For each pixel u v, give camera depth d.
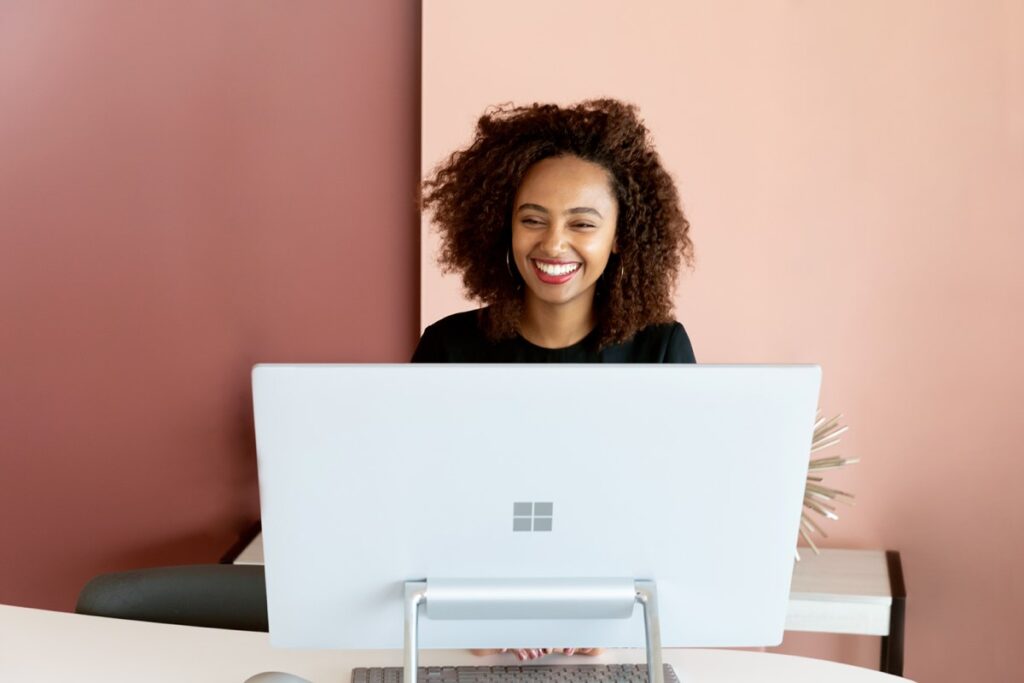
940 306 2.89
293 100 2.97
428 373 1.21
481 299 2.07
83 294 2.77
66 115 2.70
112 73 2.75
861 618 2.67
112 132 2.76
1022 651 2.95
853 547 2.99
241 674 1.56
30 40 2.63
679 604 1.33
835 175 2.89
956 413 2.91
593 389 1.23
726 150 2.90
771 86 2.88
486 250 2.03
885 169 2.87
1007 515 2.92
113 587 1.96
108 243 2.79
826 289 2.92
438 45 2.92
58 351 2.76
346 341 3.09
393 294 3.09
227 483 3.02
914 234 2.88
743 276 2.94
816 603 2.67
